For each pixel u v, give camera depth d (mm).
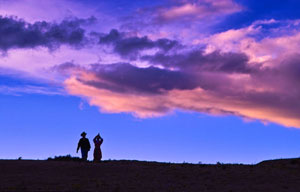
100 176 20391
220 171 22781
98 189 17141
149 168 23297
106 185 18078
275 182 20062
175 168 23547
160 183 19094
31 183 17859
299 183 19953
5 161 24172
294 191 18109
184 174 21656
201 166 24844
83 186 17625
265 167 24875
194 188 18219
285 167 24922
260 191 17938
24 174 20078
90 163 24984
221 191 17719
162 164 25531
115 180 19406
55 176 19875
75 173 20938
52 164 23422
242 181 20141
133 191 17094
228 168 24047
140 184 18656
